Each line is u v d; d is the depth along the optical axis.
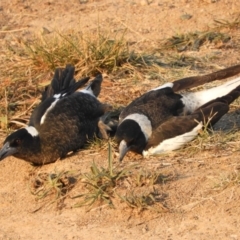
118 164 26.41
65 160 27.45
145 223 23.33
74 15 40.38
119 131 26.95
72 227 23.58
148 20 39.22
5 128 30.19
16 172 27.36
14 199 25.56
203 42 36.69
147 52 35.62
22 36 38.41
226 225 22.80
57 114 27.64
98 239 22.75
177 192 24.34
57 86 29.81
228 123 28.97
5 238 23.44
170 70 33.91
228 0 40.53
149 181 24.72
